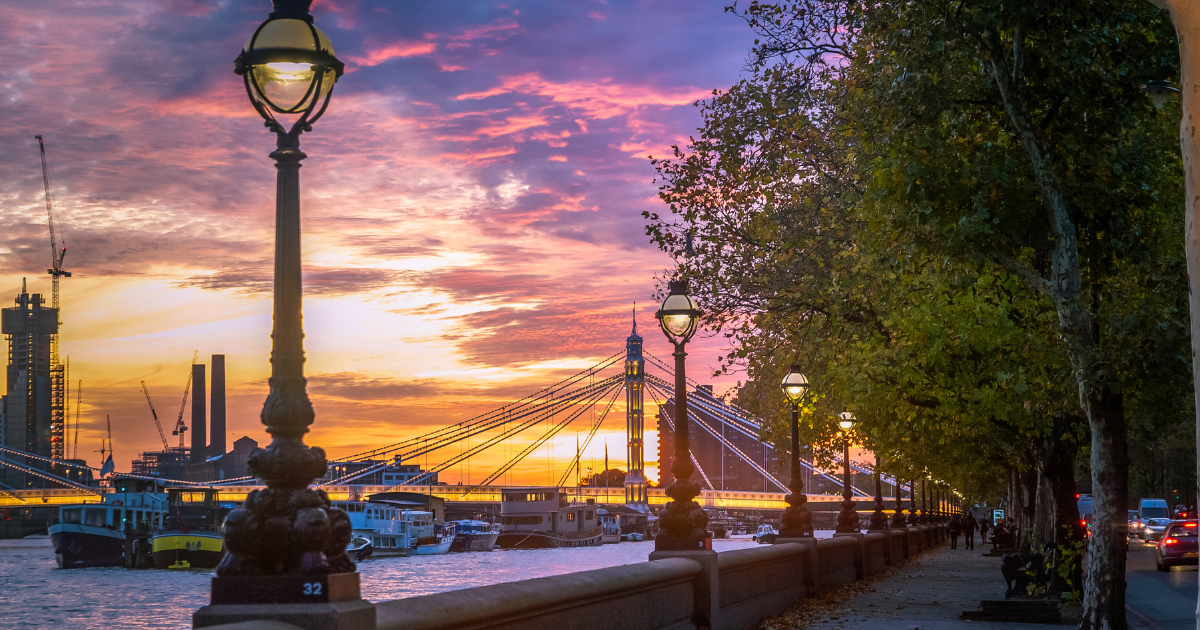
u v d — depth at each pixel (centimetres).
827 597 2308
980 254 1464
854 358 2119
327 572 628
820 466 3697
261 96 660
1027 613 1858
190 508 12762
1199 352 717
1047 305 1833
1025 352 1800
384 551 12925
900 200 1495
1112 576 1424
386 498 15250
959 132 1552
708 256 2531
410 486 17025
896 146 1498
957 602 2225
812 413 3017
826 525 15988
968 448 2891
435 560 13100
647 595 1259
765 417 3275
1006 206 1503
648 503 19362
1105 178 1526
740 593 1744
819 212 2358
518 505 16700
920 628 1744
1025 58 1535
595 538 17788
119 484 12912
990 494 8494
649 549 16888
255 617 615
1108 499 1439
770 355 2802
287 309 660
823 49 2369
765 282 2473
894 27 1521
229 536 627
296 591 621
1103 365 1392
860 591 2506
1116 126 1535
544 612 961
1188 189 721
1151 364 1416
